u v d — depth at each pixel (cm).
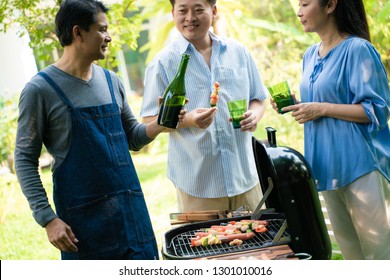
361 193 294
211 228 276
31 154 267
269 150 264
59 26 266
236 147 340
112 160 275
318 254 257
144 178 877
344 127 294
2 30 534
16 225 662
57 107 265
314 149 307
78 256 273
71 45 268
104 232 272
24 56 756
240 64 348
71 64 271
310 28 300
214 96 296
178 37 341
